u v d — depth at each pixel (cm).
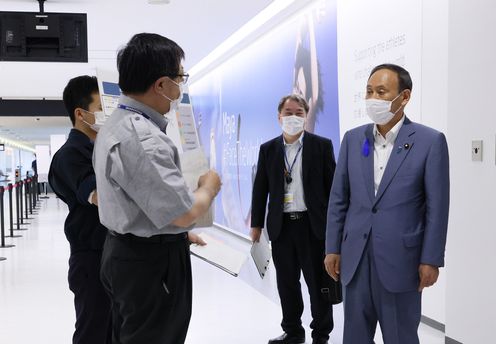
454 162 341
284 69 644
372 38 453
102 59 867
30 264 655
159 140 149
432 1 382
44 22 562
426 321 401
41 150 1744
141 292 159
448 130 346
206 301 474
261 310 445
